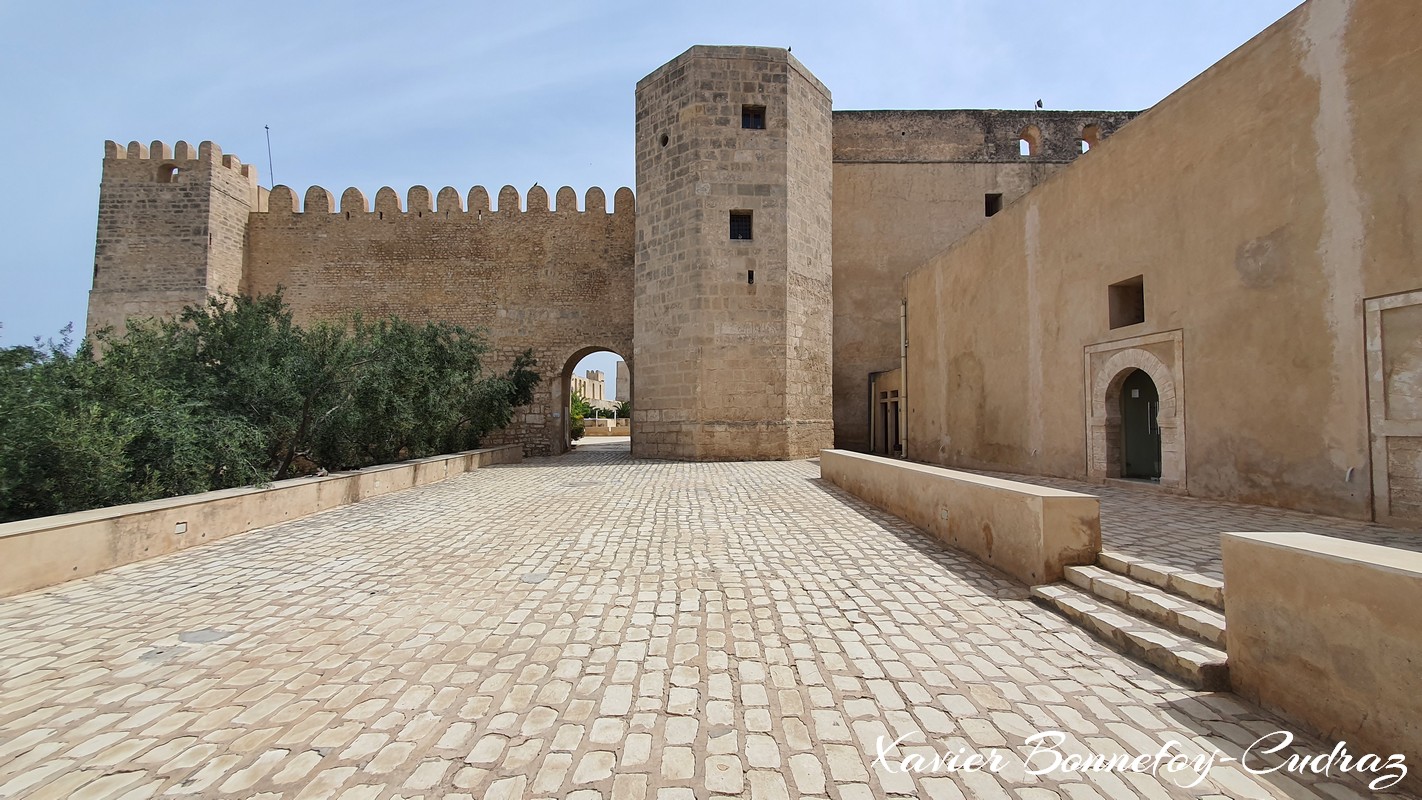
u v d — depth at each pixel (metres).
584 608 4.65
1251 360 7.17
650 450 18.67
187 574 5.65
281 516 8.24
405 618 4.45
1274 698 2.92
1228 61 7.43
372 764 2.63
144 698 3.26
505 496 10.64
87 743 2.82
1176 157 8.20
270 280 22.12
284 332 10.95
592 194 22.22
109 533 5.82
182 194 20.55
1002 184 23.36
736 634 4.11
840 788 2.45
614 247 22.11
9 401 6.62
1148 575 4.40
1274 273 6.90
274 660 3.73
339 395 11.02
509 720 3.00
